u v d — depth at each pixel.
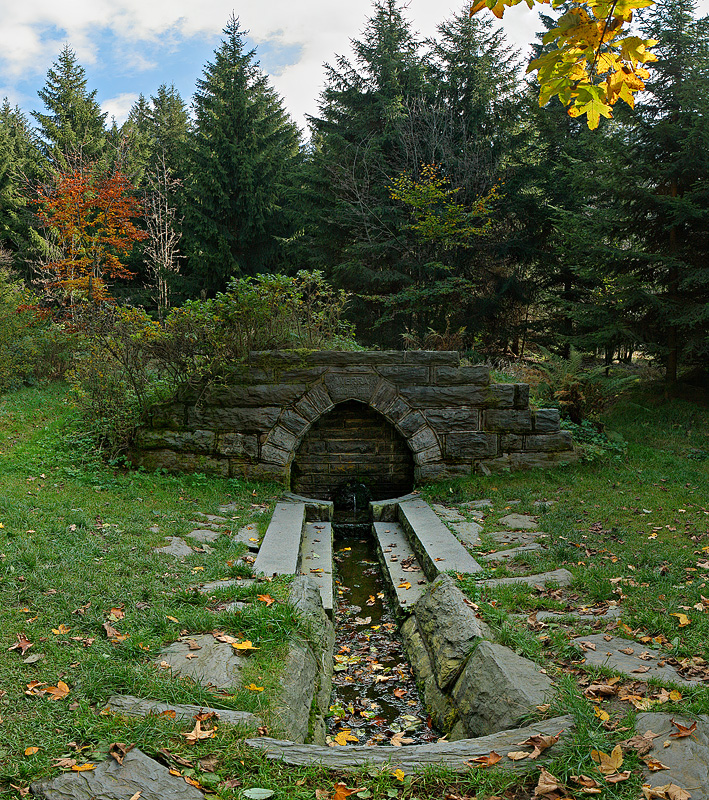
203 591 5.07
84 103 29.98
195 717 3.17
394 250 18.61
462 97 19.88
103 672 3.60
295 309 10.08
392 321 19.14
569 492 8.58
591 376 11.64
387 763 2.97
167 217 23.91
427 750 3.11
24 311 13.30
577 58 2.89
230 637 4.18
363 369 9.39
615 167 12.02
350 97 20.59
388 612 6.25
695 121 10.98
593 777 2.70
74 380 9.83
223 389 9.24
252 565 5.93
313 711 3.94
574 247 13.18
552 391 11.29
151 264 24.44
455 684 4.23
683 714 3.11
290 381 9.30
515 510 7.96
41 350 13.02
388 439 10.04
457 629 4.67
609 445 10.22
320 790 2.73
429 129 18.19
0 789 2.60
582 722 3.09
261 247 25.20
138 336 9.12
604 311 12.59
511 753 2.95
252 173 24.22
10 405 10.93
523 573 5.72
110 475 8.43
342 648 5.46
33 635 3.97
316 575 6.62
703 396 12.92
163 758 2.86
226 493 8.67
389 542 7.80
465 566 6.03
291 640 4.25
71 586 4.75
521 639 4.22
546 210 17.52
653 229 12.65
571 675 3.74
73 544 5.65
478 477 9.42
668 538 6.46
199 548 6.25
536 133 18.55
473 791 2.75
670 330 12.81
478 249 18.00
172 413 9.27
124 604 4.64
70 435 9.42
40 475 7.97
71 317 13.66
